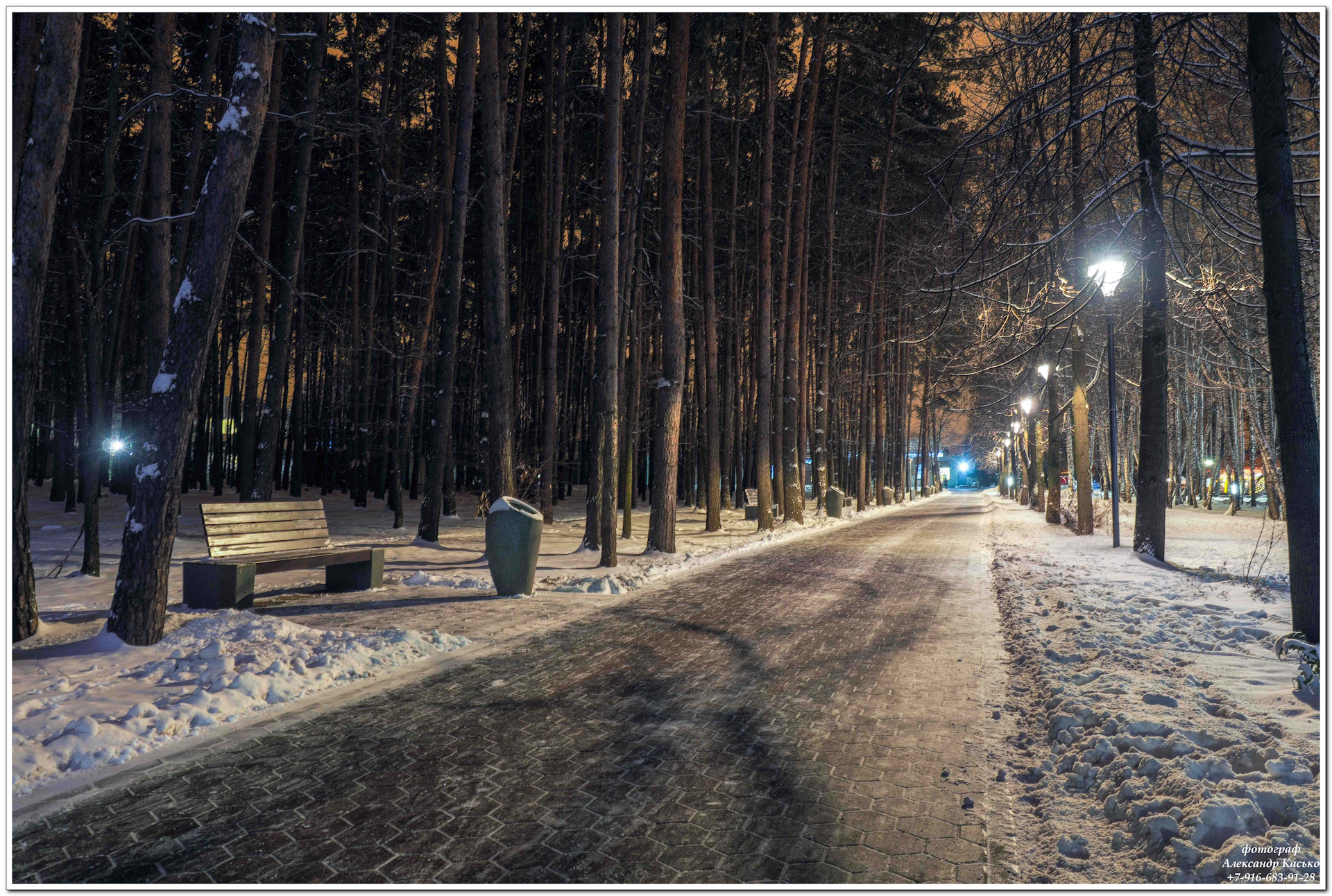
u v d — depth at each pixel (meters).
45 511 19.02
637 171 18.75
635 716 4.90
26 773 3.65
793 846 3.19
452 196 15.78
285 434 36.47
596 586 10.12
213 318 6.26
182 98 20.64
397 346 24.92
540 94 28.61
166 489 6.08
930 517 30.05
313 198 30.83
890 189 30.38
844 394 45.44
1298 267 6.05
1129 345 22.91
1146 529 13.70
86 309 9.22
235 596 7.41
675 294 14.80
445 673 5.86
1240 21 7.18
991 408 43.91
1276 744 3.86
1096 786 3.68
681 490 40.03
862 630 7.73
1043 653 6.43
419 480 30.23
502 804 3.58
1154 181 7.91
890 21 23.50
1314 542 5.96
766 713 5.00
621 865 3.02
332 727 4.59
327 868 2.96
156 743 4.20
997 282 8.69
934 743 4.46
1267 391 22.20
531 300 31.56
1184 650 6.37
